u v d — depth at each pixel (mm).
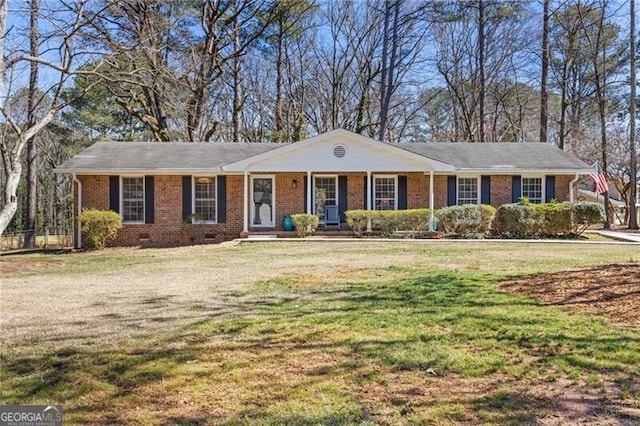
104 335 5156
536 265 10031
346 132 18219
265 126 33344
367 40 31984
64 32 8930
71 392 3604
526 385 3619
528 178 19312
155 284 8547
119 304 6812
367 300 6773
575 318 5438
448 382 3707
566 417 3088
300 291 7656
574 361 4082
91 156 19094
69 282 8922
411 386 3639
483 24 29047
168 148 20328
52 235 32250
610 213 25984
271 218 19141
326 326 5379
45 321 5805
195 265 11172
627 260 10562
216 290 7855
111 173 18047
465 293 7051
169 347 4707
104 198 18250
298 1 26109
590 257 11453
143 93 23828
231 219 18766
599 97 25688
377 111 34031
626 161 26375
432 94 34969
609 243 15617
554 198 19234
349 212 18031
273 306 6551
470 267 9953
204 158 19281
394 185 19344
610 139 27422
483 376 3816
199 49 21250
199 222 18594
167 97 12594
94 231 17172
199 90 20922
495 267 9883
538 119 34656
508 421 3039
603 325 5133
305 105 33438
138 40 11891
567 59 28156
